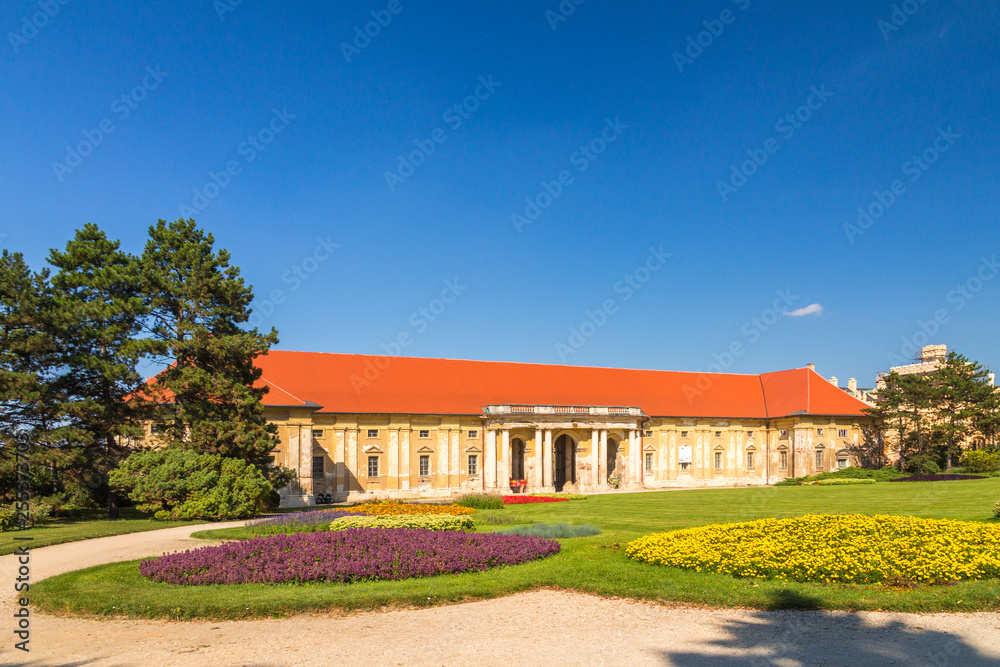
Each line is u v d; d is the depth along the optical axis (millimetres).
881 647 12797
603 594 17250
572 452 74438
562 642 13383
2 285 36688
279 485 46156
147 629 14773
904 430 80375
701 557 19219
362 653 12781
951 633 13609
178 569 19094
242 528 31266
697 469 78500
